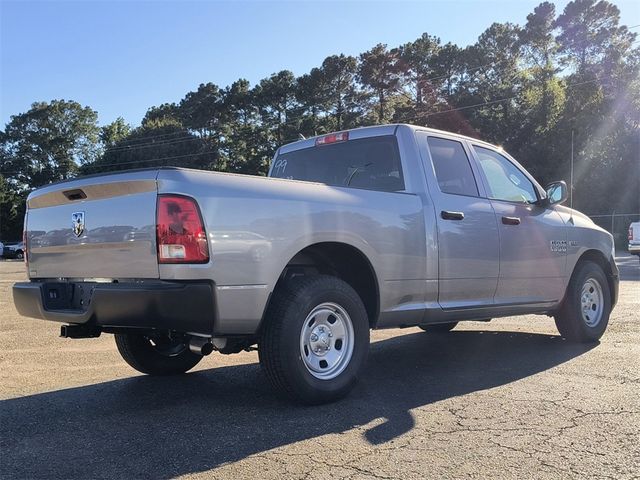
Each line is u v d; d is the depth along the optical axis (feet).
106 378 18.21
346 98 226.58
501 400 15.15
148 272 12.96
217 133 246.68
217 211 12.88
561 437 12.41
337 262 16.10
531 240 20.38
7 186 265.54
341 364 15.06
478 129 171.22
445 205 17.78
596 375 17.62
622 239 124.26
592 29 204.23
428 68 214.07
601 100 153.48
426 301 17.20
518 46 206.49
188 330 12.86
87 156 303.07
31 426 13.50
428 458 11.33
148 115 284.20
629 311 31.32
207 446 12.07
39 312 15.03
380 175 18.30
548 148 150.20
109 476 10.66
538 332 25.98
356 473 10.66
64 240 14.89
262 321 13.92
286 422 13.50
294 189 14.43
